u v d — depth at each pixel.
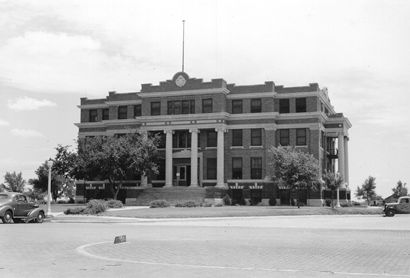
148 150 60.72
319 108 63.47
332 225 30.50
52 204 64.94
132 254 14.38
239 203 62.47
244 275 10.59
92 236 20.86
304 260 13.20
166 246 16.72
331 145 73.38
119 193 68.75
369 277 10.36
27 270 11.28
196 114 63.53
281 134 63.34
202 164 64.75
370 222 34.12
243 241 18.89
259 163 62.91
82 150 61.09
